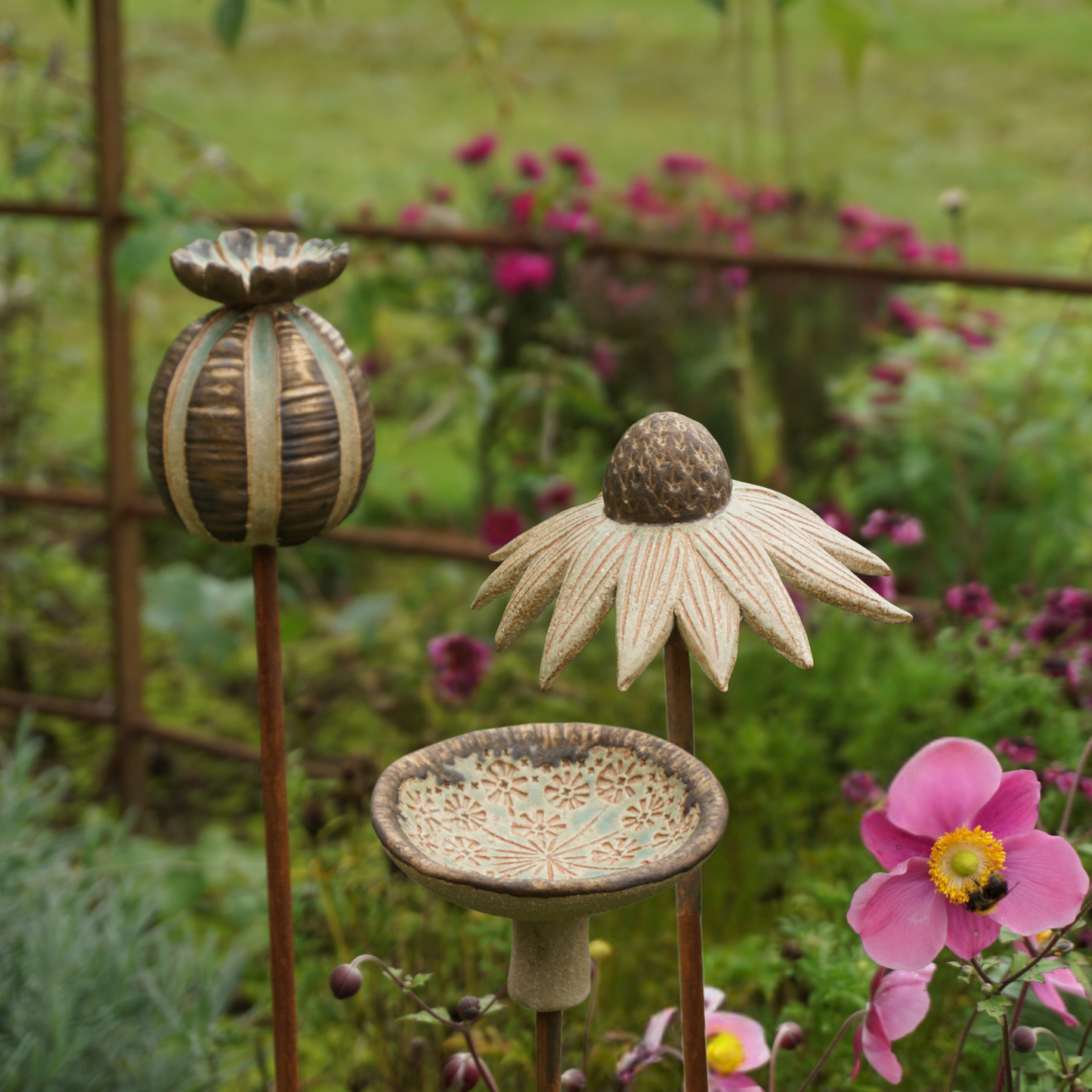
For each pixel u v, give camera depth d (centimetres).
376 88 959
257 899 237
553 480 317
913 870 99
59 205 257
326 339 95
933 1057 146
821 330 348
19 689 341
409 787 90
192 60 995
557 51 1051
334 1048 178
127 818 230
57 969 163
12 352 362
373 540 270
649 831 90
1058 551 311
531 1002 89
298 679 341
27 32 818
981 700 181
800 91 881
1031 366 330
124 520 267
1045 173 727
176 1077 164
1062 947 106
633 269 355
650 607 84
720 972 160
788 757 194
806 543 88
